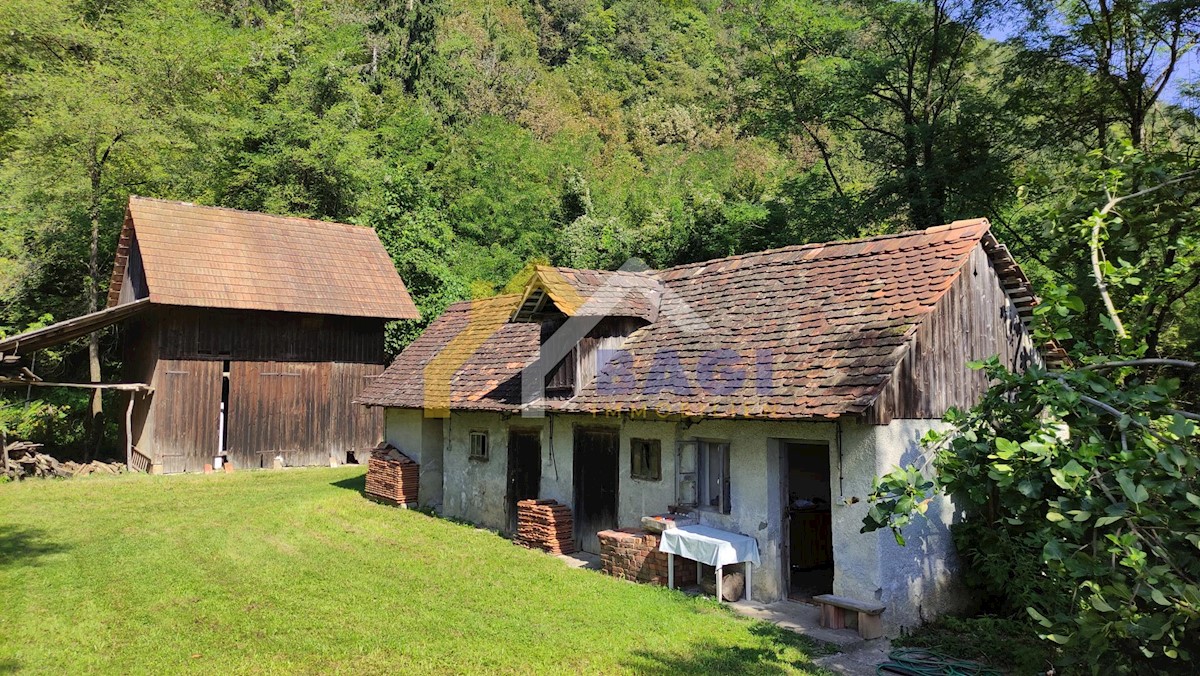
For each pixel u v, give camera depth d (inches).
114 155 1088.8
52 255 1040.8
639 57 2972.4
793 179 1123.3
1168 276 354.0
